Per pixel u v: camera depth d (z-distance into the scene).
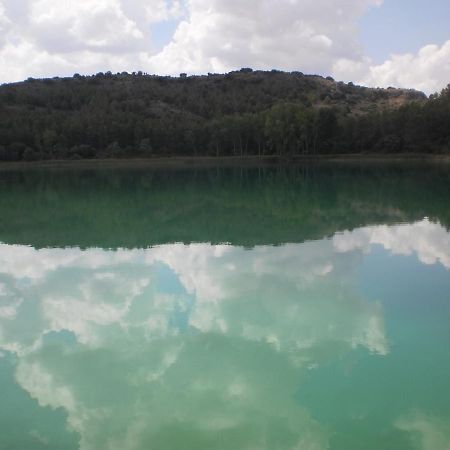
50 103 144.62
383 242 20.88
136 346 11.49
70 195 44.34
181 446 7.99
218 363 10.59
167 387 9.72
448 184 43.78
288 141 97.50
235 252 19.80
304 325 12.41
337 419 8.56
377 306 13.57
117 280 16.48
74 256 19.97
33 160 105.12
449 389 9.38
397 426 8.31
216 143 106.44
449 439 7.97
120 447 8.01
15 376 10.29
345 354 10.84
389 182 47.75
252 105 151.50
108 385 9.87
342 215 28.33
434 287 14.97
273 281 15.93
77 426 8.58
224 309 13.59
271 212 30.50
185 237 23.17
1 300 14.88
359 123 97.69
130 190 47.88
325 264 17.70
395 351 10.93
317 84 184.62
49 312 13.80
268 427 8.40
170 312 13.52
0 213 32.91
